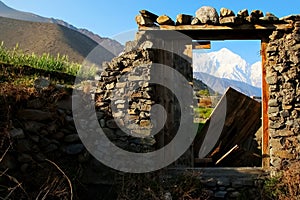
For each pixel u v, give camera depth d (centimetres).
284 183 529
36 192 452
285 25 564
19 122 475
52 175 473
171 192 513
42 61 906
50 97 513
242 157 773
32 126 485
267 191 537
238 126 814
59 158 504
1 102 464
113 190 503
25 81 650
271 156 568
